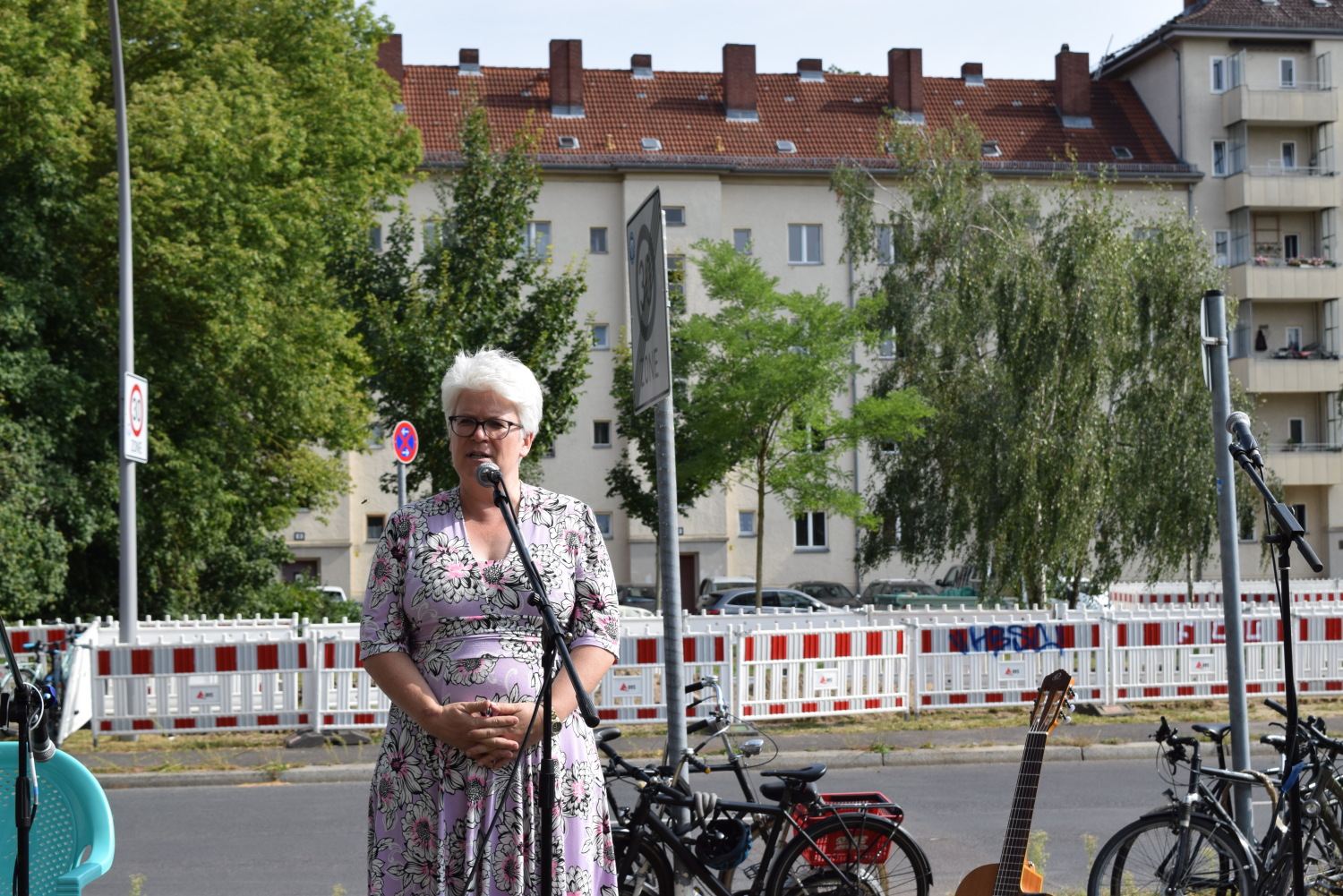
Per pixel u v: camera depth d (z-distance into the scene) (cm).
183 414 2691
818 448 3809
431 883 374
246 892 855
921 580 4672
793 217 5181
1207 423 2750
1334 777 679
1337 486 5225
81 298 2466
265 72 2686
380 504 4794
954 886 856
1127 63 5750
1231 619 731
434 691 380
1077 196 2884
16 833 412
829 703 1595
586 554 404
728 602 4134
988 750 1430
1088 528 2634
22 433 2361
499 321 2580
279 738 1488
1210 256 2847
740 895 656
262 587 3294
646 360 688
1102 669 1681
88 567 2778
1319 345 5319
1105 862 689
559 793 378
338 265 2622
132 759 1380
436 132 5072
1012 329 2708
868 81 5697
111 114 2448
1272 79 5431
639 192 5041
